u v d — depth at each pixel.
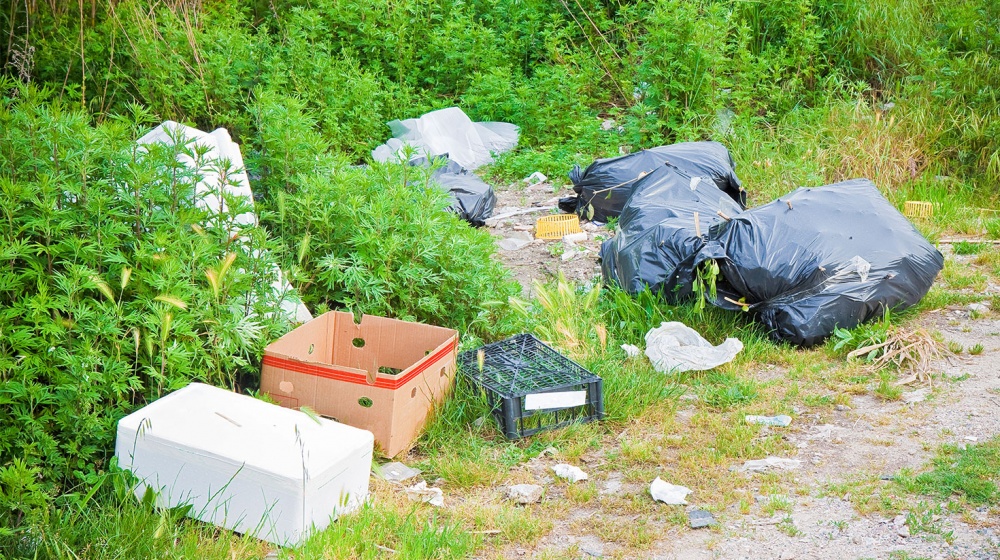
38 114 4.10
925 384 4.95
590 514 3.82
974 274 6.53
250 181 5.44
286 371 4.14
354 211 4.96
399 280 4.93
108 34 8.26
